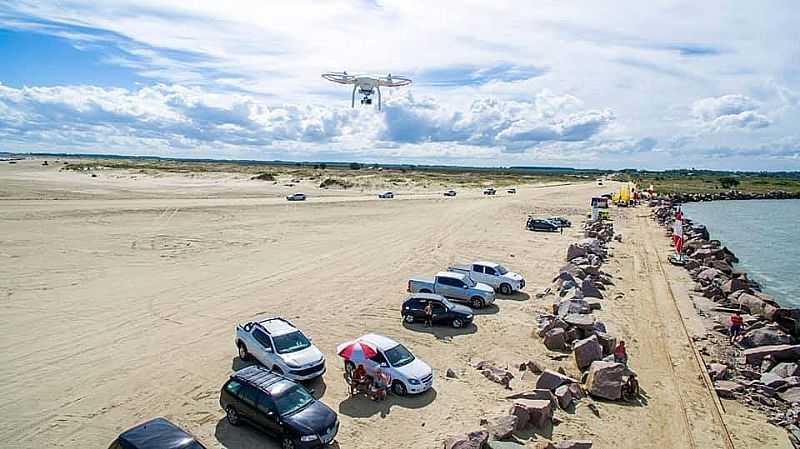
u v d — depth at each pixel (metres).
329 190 115.19
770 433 17.78
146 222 56.41
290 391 16.28
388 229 60.91
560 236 60.12
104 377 20.28
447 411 18.17
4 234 45.81
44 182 101.94
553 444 15.33
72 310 27.97
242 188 108.81
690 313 31.28
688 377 22.03
